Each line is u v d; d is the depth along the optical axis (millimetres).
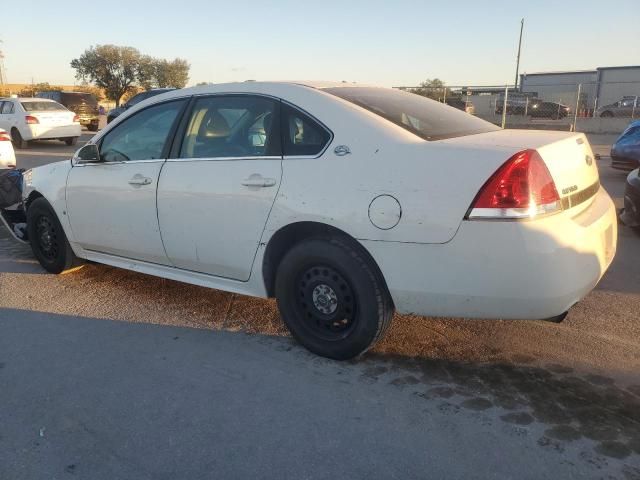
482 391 3143
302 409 2998
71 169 4715
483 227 2820
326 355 3506
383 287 3205
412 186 2971
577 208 3100
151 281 4977
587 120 25547
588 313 4184
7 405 3078
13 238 6555
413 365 3443
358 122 3279
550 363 3436
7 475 2529
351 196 3129
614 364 3408
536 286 2824
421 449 2658
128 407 3045
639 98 27984
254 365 3473
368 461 2582
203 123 3920
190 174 3844
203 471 2541
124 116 4449
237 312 4281
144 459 2629
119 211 4305
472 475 2477
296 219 3330
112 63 53625
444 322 4023
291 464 2574
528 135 3348
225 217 3658
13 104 18453
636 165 10922
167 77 55688
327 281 3369
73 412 3004
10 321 4164
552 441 2691
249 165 3572
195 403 3070
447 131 3412
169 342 3805
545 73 41375
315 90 3578
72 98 24266
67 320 4176
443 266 2934
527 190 2797
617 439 2695
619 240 6293
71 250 4961
